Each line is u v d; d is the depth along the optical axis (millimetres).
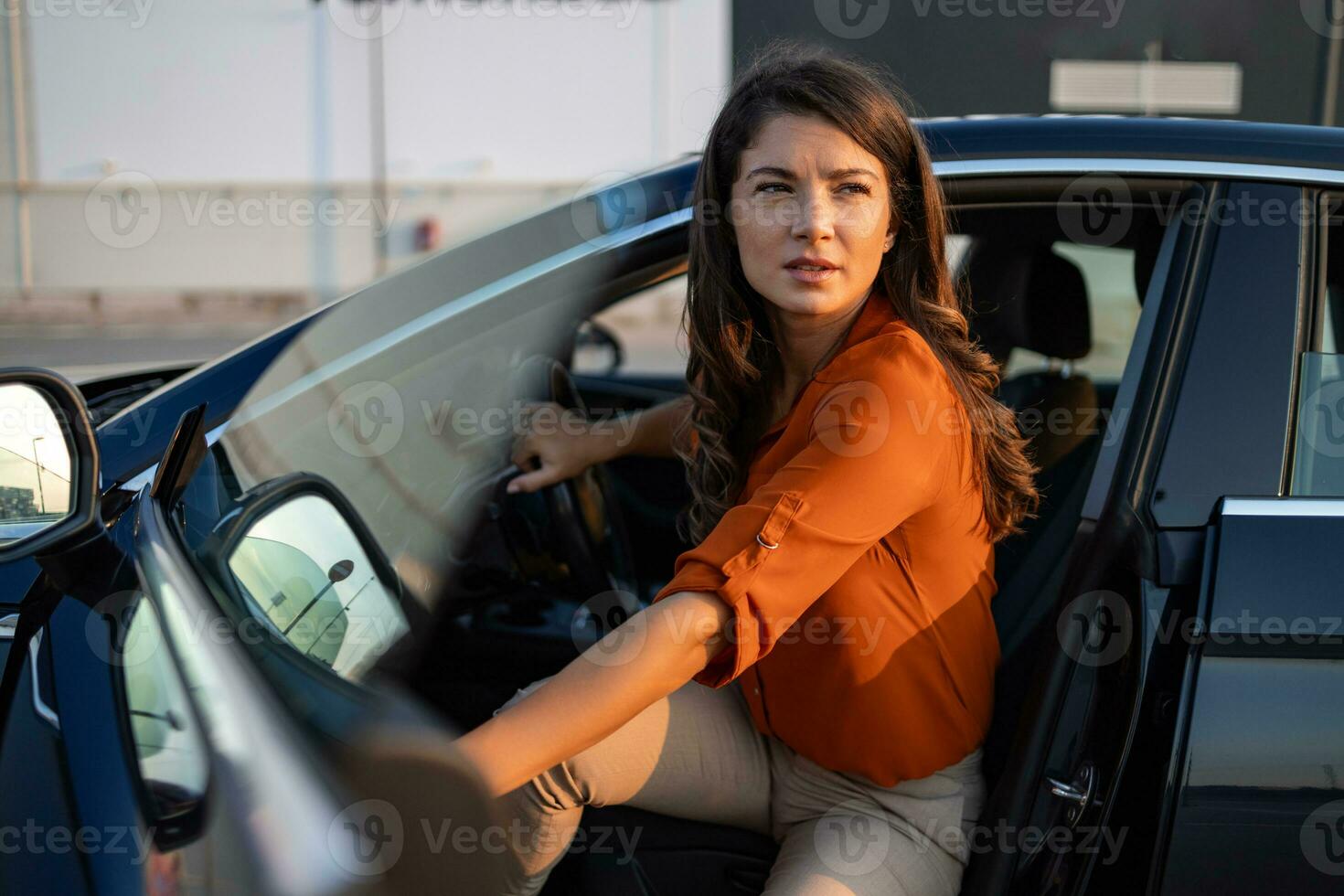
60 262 11016
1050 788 1270
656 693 1091
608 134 10820
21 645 1044
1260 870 1193
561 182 10930
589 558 1784
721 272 1360
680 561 1150
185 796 809
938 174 1414
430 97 10836
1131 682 1241
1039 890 1253
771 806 1410
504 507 1710
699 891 1420
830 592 1217
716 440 1437
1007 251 2066
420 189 10969
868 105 1222
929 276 1317
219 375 1411
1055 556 1670
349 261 11156
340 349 1435
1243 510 1255
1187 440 1300
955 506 1243
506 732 1055
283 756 822
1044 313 2090
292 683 965
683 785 1377
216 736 828
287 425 1370
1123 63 9203
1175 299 1369
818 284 1234
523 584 1755
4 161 10742
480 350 1486
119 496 1255
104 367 2240
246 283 11148
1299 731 1191
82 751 891
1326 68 8898
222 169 10945
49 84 10703
